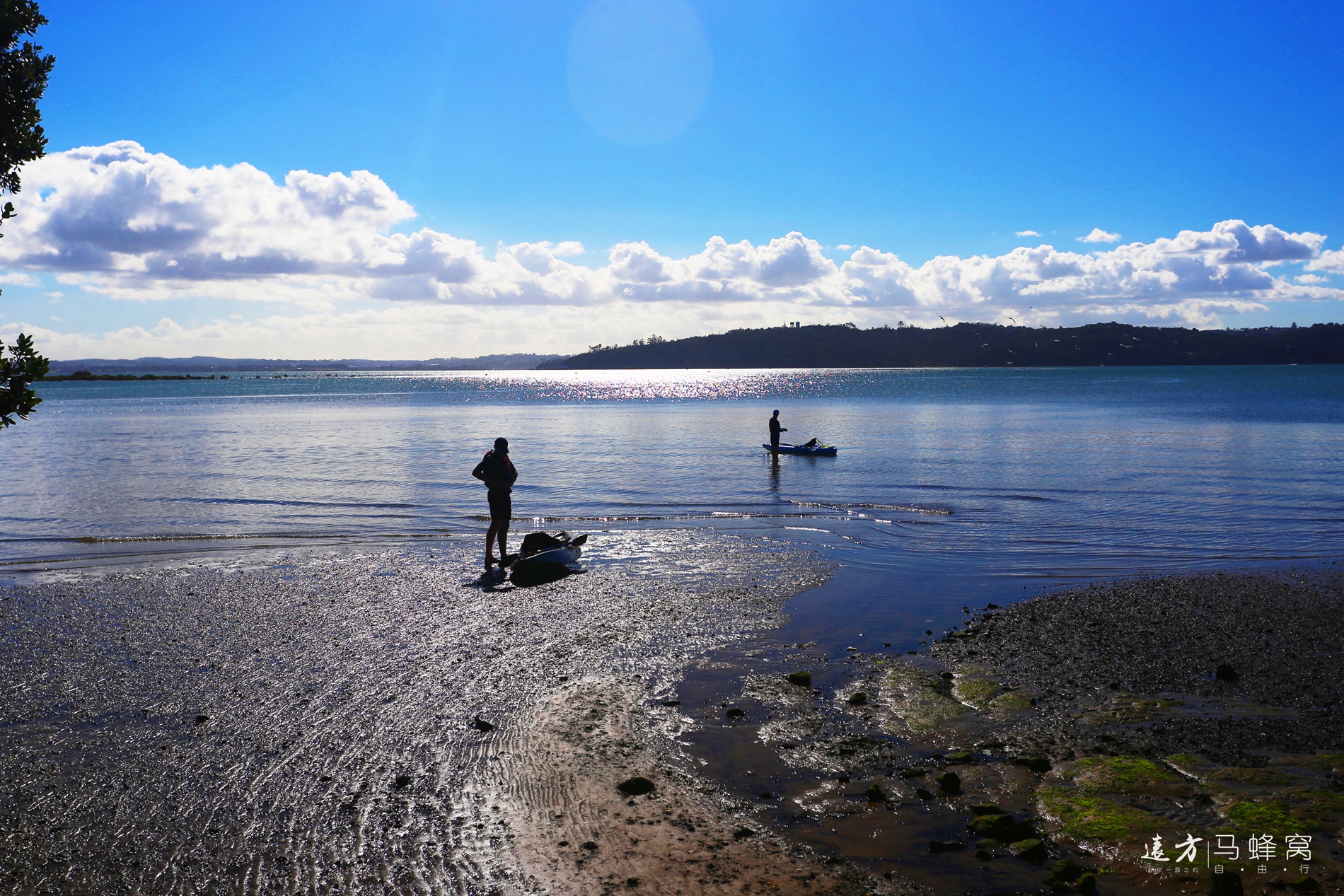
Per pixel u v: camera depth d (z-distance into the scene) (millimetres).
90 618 9820
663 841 4906
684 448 32719
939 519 16469
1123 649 8461
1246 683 7426
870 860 4699
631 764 5953
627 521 16672
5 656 8422
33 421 58250
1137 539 14344
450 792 5523
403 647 8672
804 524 16125
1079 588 11039
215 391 141875
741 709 6941
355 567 12633
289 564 12922
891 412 59562
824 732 6496
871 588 11156
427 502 19219
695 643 8797
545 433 42188
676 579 11719
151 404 92312
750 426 46500
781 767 5891
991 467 25203
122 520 17016
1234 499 18344
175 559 13320
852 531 15352
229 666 8086
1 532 15680
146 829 5059
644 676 7781
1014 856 4707
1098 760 5871
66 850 4824
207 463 27938
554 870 4602
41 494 20688
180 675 7852
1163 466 24734
